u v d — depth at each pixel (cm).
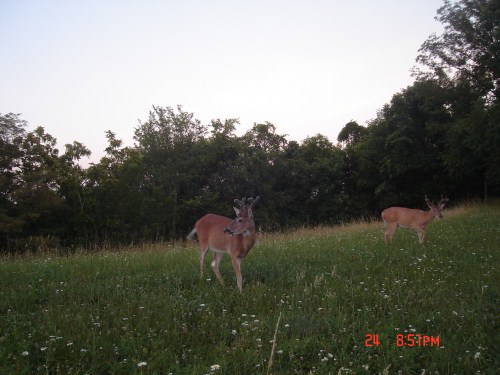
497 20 2338
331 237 1254
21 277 731
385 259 823
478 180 3117
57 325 473
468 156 2522
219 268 787
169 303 545
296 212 3550
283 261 836
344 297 566
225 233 671
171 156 2803
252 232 673
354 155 3859
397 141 3109
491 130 2108
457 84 2722
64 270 789
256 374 362
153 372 366
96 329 459
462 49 2569
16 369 368
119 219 2422
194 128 2997
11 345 412
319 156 3697
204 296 598
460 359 377
